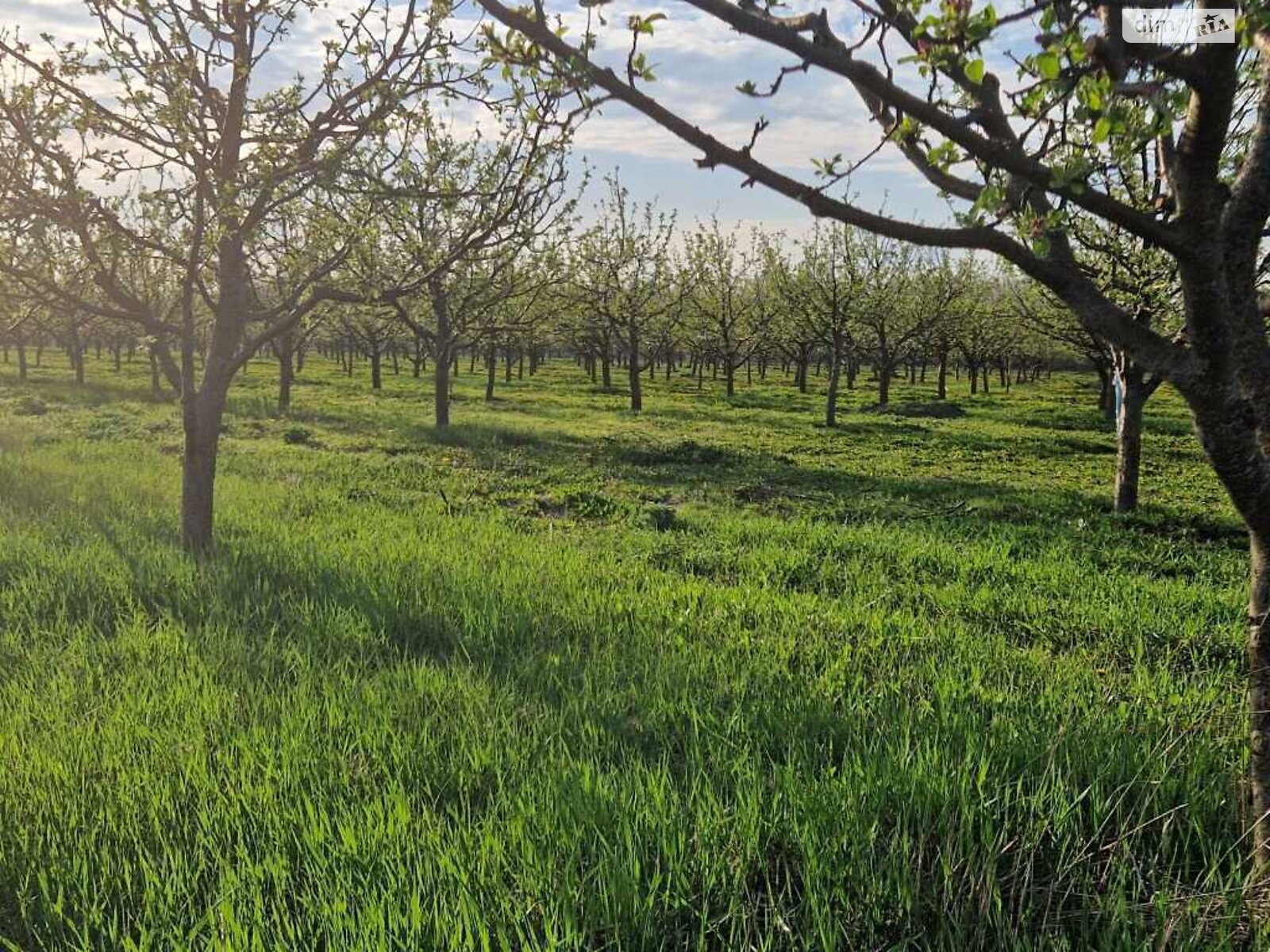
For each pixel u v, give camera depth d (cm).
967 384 5559
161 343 743
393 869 305
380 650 545
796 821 330
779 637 586
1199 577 864
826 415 2775
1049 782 365
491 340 2955
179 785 358
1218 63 219
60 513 880
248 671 488
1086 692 486
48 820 342
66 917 287
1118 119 185
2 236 677
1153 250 1005
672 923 295
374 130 707
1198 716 440
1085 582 802
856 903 296
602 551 863
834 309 2606
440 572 705
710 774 383
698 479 1456
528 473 1453
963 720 418
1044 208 285
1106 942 268
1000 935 277
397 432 1923
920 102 208
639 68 226
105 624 581
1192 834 343
